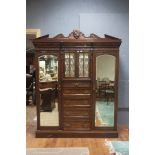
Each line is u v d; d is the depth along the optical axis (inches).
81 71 160.6
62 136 163.9
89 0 183.0
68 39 156.3
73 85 161.6
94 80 160.6
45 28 184.9
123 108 191.6
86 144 152.2
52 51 159.0
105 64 160.2
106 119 164.2
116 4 183.6
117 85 161.2
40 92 163.3
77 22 184.9
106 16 184.2
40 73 162.1
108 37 159.9
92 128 164.1
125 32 185.6
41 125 164.9
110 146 147.9
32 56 262.8
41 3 183.0
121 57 187.8
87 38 156.4
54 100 164.2
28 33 185.2
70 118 163.9
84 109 163.3
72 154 136.5
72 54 159.2
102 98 163.5
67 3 183.3
